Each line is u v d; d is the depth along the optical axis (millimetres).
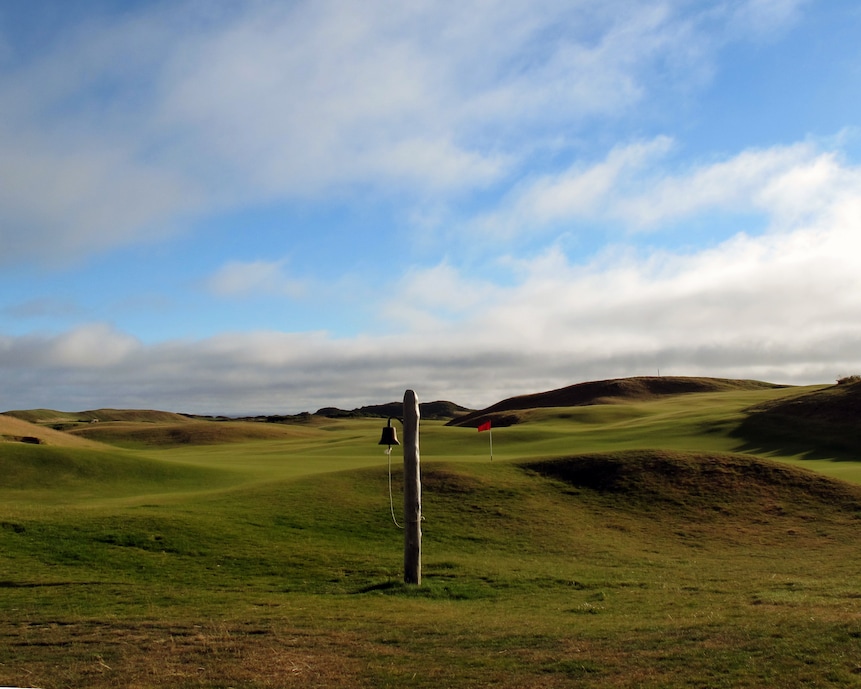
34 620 12766
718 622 11953
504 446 60781
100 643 11016
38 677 9289
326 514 26641
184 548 20938
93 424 125000
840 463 44938
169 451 83312
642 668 9211
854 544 24219
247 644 10875
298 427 142250
